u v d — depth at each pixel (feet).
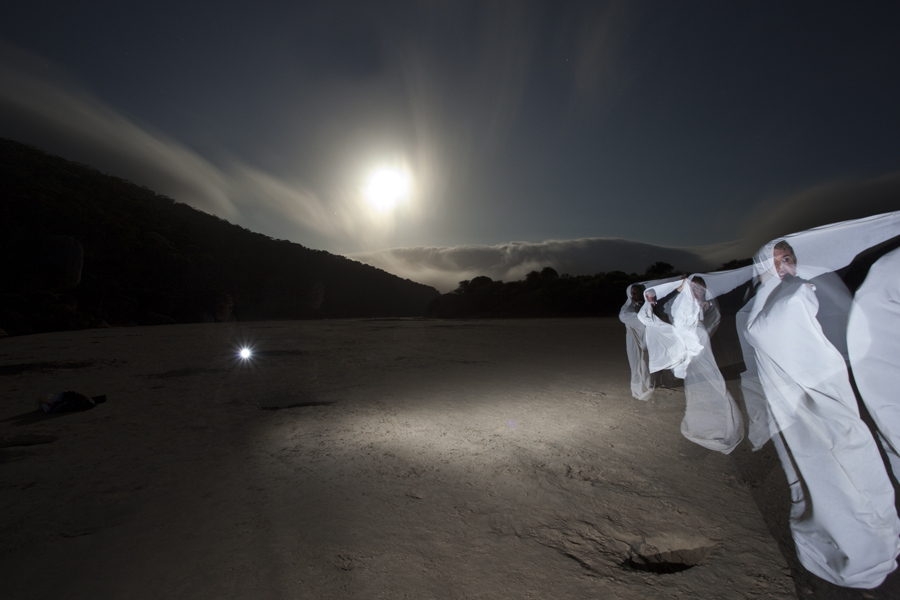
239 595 8.14
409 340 59.72
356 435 18.03
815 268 9.56
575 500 11.71
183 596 8.16
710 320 16.57
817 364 8.97
